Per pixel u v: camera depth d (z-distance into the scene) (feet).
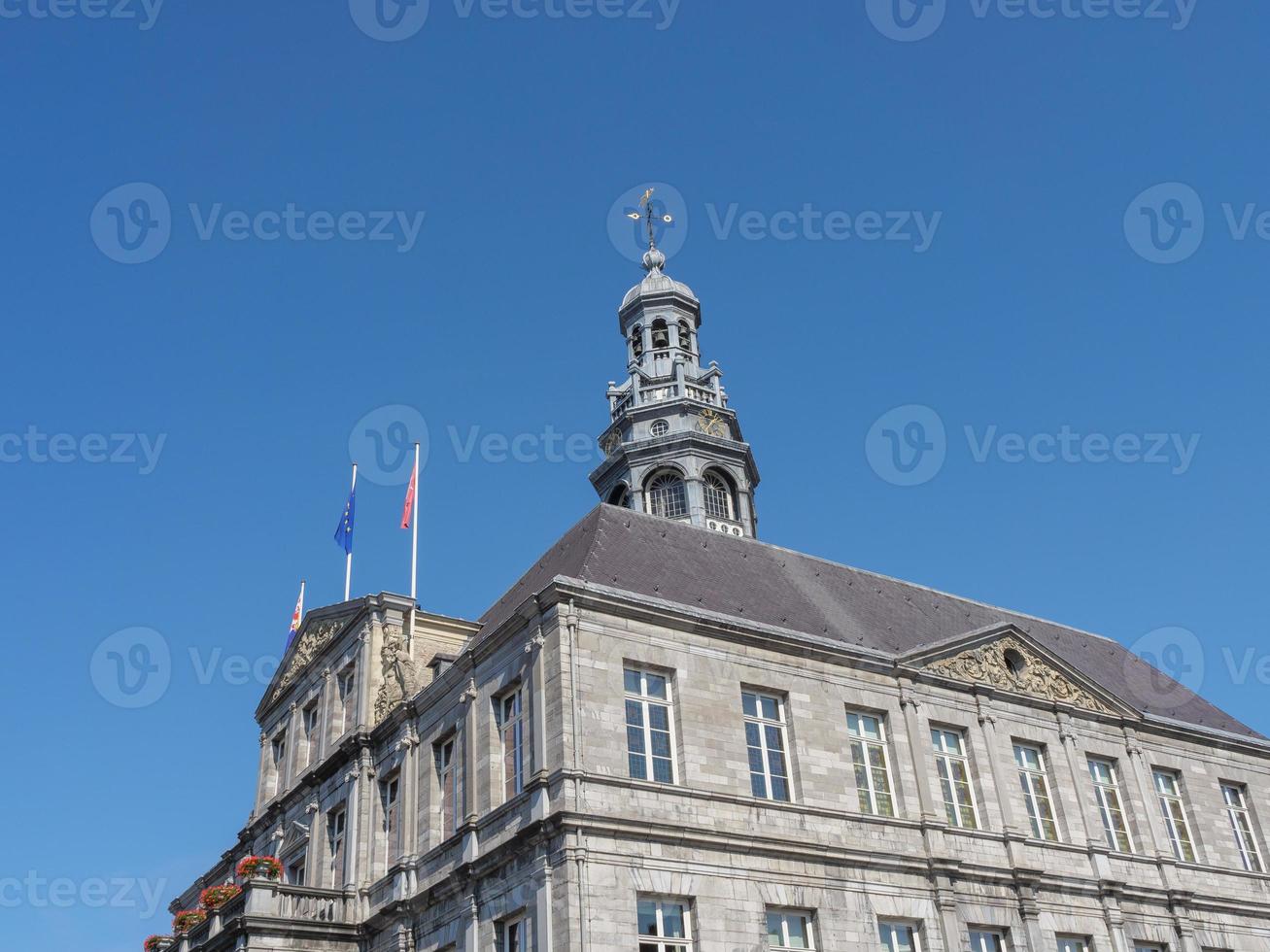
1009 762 111.55
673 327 172.55
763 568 121.49
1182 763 125.90
